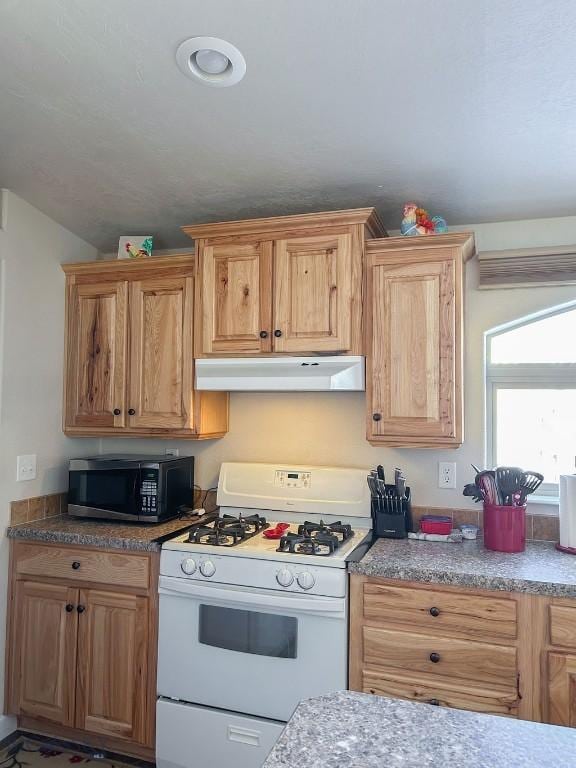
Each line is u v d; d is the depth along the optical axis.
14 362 2.48
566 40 1.46
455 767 0.73
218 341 2.36
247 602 1.96
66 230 2.79
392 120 1.84
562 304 2.32
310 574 1.92
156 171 2.25
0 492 2.41
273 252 2.29
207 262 2.38
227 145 2.05
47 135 2.07
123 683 2.21
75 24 1.55
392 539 2.27
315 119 1.86
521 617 1.75
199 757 2.03
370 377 2.20
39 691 2.35
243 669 2.00
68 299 2.75
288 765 0.74
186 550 2.11
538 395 2.44
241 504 2.61
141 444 2.95
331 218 2.20
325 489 2.48
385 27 1.47
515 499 2.11
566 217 2.34
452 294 2.10
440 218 2.25
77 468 2.57
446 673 1.81
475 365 2.40
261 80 1.70
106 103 1.87
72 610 2.31
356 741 0.80
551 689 1.70
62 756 2.30
